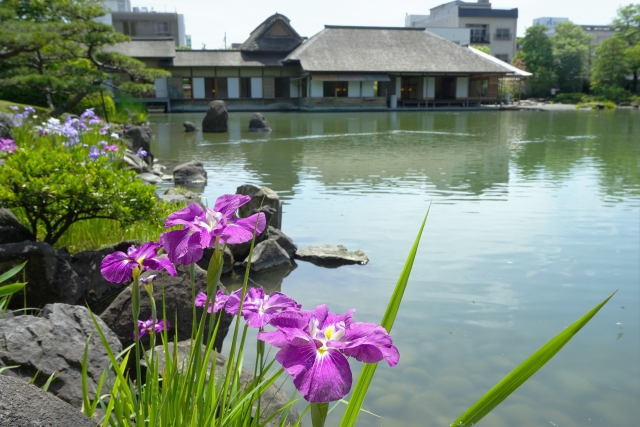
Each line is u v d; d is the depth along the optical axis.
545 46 47.12
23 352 2.45
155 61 34.28
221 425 1.39
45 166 4.56
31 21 16.50
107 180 4.66
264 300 1.47
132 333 3.35
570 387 3.22
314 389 0.92
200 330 1.33
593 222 6.93
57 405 1.35
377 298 4.54
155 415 1.37
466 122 24.86
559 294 4.59
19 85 15.33
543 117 28.19
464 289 4.71
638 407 3.03
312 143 16.34
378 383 3.24
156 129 21.50
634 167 11.52
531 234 6.38
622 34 44.94
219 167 11.55
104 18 50.28
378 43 35.62
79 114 18.61
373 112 32.62
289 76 36.66
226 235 1.29
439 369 3.40
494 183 9.70
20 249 3.85
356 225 6.83
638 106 39.00
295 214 7.40
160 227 4.98
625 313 4.22
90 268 4.49
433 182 9.80
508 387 0.98
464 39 48.22
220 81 37.56
